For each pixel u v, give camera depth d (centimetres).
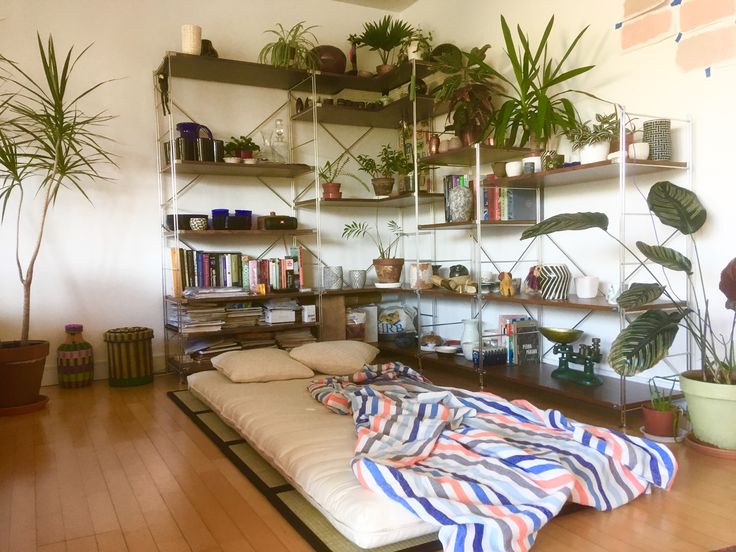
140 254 403
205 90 421
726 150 264
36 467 231
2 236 363
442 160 390
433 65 379
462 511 161
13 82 362
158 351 410
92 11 383
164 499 200
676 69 282
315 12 453
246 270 405
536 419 224
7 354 304
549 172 301
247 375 305
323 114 439
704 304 276
